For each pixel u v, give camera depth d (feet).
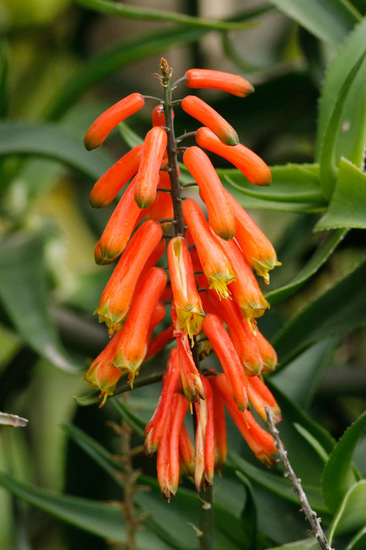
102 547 2.71
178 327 2.05
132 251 2.06
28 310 2.63
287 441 2.31
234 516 2.27
